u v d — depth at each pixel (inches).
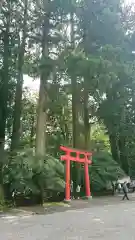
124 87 1000.2
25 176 765.3
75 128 1061.8
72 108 1064.8
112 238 358.0
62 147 848.3
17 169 768.3
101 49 941.8
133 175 1398.9
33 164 781.3
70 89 967.0
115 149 1234.0
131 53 1041.5
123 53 1008.2
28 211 658.2
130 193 1193.4
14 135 920.3
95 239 353.7
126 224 461.4
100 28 1019.9
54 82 951.0
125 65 938.1
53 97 936.3
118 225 453.1
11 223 500.1
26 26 970.1
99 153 1128.8
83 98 1035.9
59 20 994.1
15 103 945.5
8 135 954.7
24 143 920.3
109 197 1013.2
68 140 1172.5
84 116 1065.5
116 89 992.2
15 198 778.8
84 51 1000.9
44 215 599.2
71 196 970.7
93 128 1321.4
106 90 957.2
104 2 1025.5
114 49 934.4
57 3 948.0
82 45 1024.9
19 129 939.3
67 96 981.8
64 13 987.9
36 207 732.0
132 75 960.3
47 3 948.6
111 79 899.4
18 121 938.7
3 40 932.6
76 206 751.7
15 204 759.1
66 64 896.3
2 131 893.8
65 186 840.3
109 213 606.2
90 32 1028.5
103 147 1190.9
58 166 847.1
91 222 488.1
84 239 355.6
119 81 973.2
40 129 936.3
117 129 1066.1
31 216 588.4
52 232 407.2
